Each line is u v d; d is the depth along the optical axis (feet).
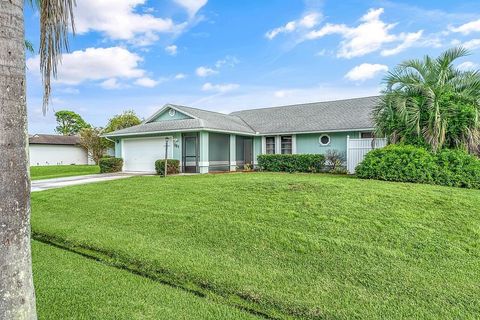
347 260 14.03
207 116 60.29
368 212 19.47
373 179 31.14
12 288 6.08
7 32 5.97
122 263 14.88
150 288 12.21
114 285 12.45
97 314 10.25
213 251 15.75
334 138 53.21
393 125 33.63
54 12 8.55
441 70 33.04
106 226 20.59
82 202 27.68
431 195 22.16
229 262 14.35
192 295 11.69
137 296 11.53
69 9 8.82
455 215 18.47
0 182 5.86
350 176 38.19
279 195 24.39
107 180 43.11
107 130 101.91
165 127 54.95
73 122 172.14
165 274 13.52
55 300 11.16
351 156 44.42
